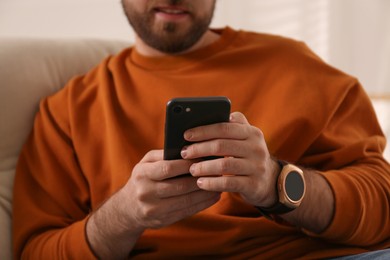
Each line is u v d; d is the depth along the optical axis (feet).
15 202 3.07
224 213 2.72
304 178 2.41
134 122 3.05
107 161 3.01
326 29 6.16
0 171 3.22
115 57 3.48
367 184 2.64
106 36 5.41
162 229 2.71
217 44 3.35
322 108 2.97
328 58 6.21
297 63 3.17
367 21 5.93
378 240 2.69
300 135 2.92
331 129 3.01
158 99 3.09
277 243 2.68
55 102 3.38
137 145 2.98
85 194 3.03
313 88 3.05
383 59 5.91
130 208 2.28
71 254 2.59
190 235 2.65
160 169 2.05
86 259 2.55
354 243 2.62
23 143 3.37
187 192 2.13
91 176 3.00
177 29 3.16
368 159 2.95
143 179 2.13
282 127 2.88
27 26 5.00
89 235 2.56
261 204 2.29
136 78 3.25
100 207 2.58
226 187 2.02
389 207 2.70
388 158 5.57
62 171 3.12
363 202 2.53
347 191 2.52
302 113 2.93
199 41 3.39
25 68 3.50
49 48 3.73
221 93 3.07
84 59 3.87
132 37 5.53
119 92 3.19
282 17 6.23
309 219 2.48
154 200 2.15
